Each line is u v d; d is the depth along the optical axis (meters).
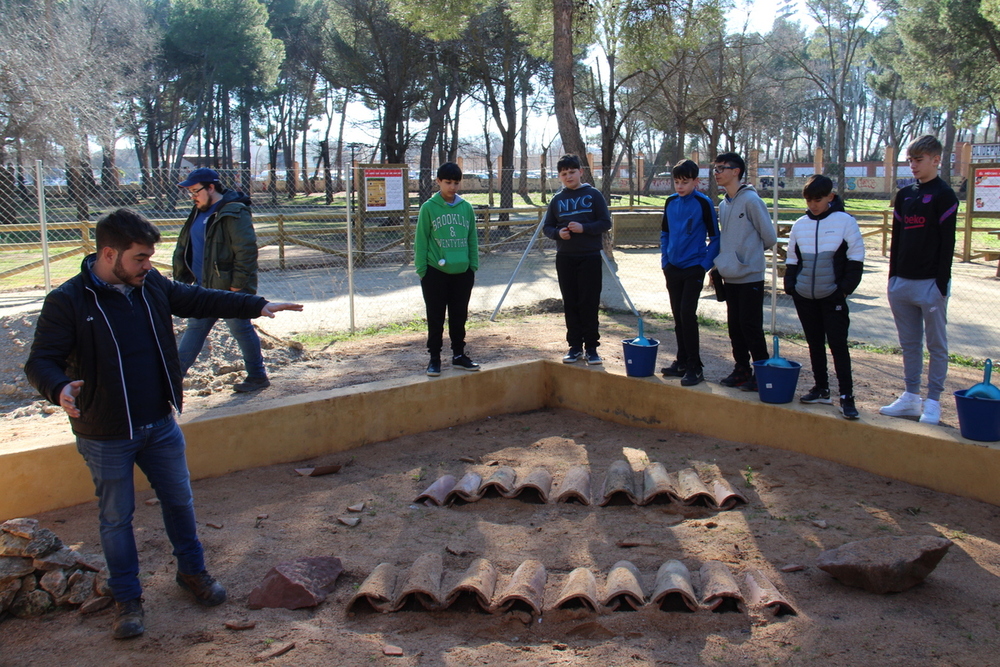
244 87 44.06
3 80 21.94
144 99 43.00
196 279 5.92
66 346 2.93
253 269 5.77
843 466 4.89
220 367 6.68
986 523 4.12
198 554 3.44
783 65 42.50
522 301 11.36
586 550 3.99
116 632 3.16
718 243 5.55
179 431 3.36
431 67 28.03
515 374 6.41
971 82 29.80
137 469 4.73
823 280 4.89
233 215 5.68
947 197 4.61
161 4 46.81
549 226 6.32
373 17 26.59
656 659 2.99
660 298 11.72
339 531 4.24
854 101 68.00
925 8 29.05
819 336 5.16
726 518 4.30
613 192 44.66
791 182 38.31
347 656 3.04
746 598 3.43
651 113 33.50
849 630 3.15
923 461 4.56
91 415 3.02
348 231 8.70
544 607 3.38
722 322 9.59
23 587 3.41
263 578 3.64
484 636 3.22
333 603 3.49
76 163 24.48
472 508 4.57
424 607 3.39
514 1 17.03
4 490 4.30
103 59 28.38
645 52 16.91
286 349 7.53
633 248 19.88
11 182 12.54
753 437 5.35
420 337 8.44
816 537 4.01
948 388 6.35
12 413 5.74
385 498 4.71
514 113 28.19
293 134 57.62
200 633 3.21
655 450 5.45
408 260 16.78
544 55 17.28
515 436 5.87
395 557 3.94
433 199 5.86
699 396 5.61
